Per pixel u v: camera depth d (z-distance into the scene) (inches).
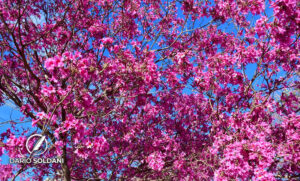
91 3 273.9
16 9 233.8
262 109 226.4
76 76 158.4
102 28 263.3
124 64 203.5
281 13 161.6
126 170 295.9
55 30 252.5
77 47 287.7
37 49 254.4
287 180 223.8
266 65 230.5
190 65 231.1
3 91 236.4
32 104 257.9
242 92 260.5
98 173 278.8
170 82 250.2
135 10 270.4
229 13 258.1
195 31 285.7
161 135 307.0
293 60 217.2
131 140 287.4
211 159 258.5
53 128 195.3
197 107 346.9
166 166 299.1
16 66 274.4
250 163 180.5
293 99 236.5
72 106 195.2
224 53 250.1
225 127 264.7
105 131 274.5
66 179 230.5
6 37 243.9
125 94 243.4
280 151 202.8
